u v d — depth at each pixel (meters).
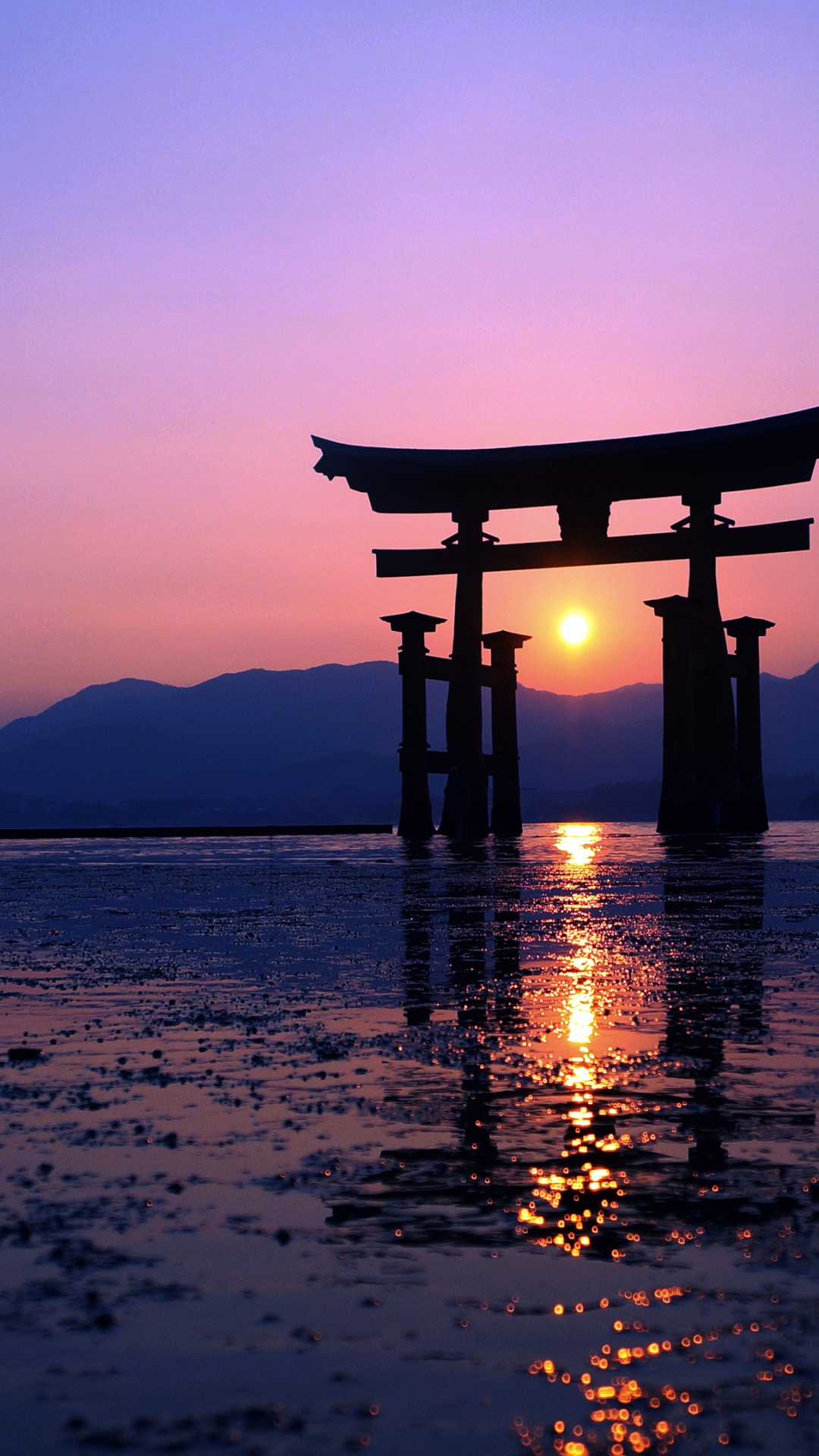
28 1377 2.67
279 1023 7.52
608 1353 2.76
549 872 23.47
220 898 17.78
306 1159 4.43
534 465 43.97
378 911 15.47
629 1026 7.32
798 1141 4.65
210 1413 2.50
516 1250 3.45
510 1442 2.37
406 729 42.69
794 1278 3.20
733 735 45.38
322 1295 3.12
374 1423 2.45
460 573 45.44
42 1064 6.30
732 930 12.88
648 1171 4.25
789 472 43.12
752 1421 2.45
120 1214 3.79
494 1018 7.63
